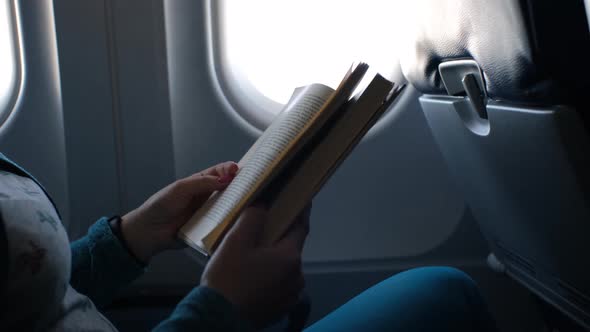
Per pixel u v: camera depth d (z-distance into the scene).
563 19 0.67
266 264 0.58
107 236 0.88
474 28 0.81
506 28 0.71
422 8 1.01
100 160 1.51
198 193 0.87
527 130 0.79
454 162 1.25
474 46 0.83
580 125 0.72
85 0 1.45
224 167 0.90
